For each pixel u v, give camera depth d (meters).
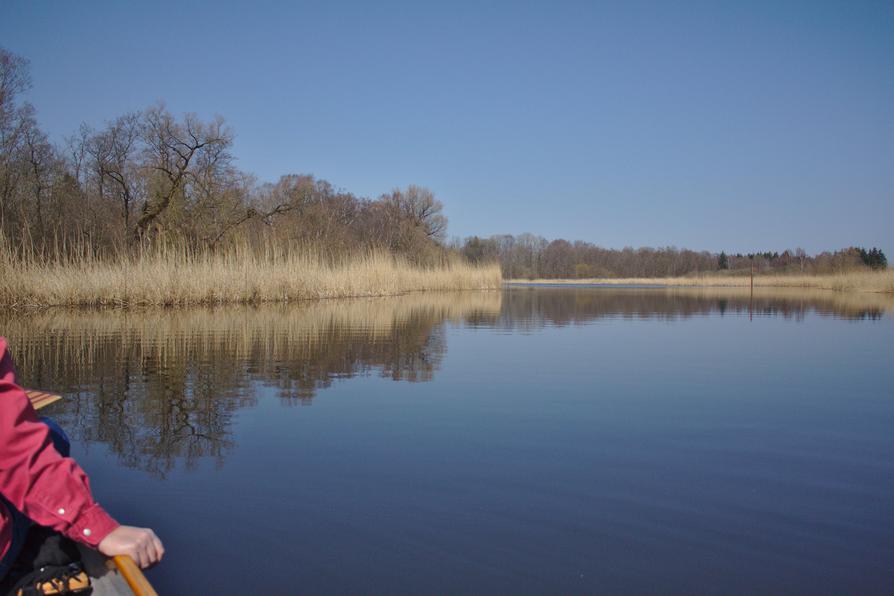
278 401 5.71
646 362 8.38
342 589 2.40
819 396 6.13
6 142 24.94
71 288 15.91
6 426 1.59
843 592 2.39
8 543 1.76
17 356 8.10
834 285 43.69
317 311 16.22
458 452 4.19
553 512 3.17
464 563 2.62
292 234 27.53
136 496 3.33
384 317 15.02
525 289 45.75
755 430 4.84
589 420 5.13
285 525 2.98
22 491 1.63
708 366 8.07
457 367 7.82
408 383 6.69
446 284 35.94
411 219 46.50
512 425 4.93
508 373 7.41
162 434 4.55
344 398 5.89
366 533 2.90
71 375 6.85
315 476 3.67
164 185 28.94
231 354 8.52
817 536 2.90
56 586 1.76
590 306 22.33
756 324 14.56
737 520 3.08
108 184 29.23
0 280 14.84
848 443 4.47
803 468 3.90
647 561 2.64
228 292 18.36
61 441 2.21
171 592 2.36
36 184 25.81
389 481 3.60
